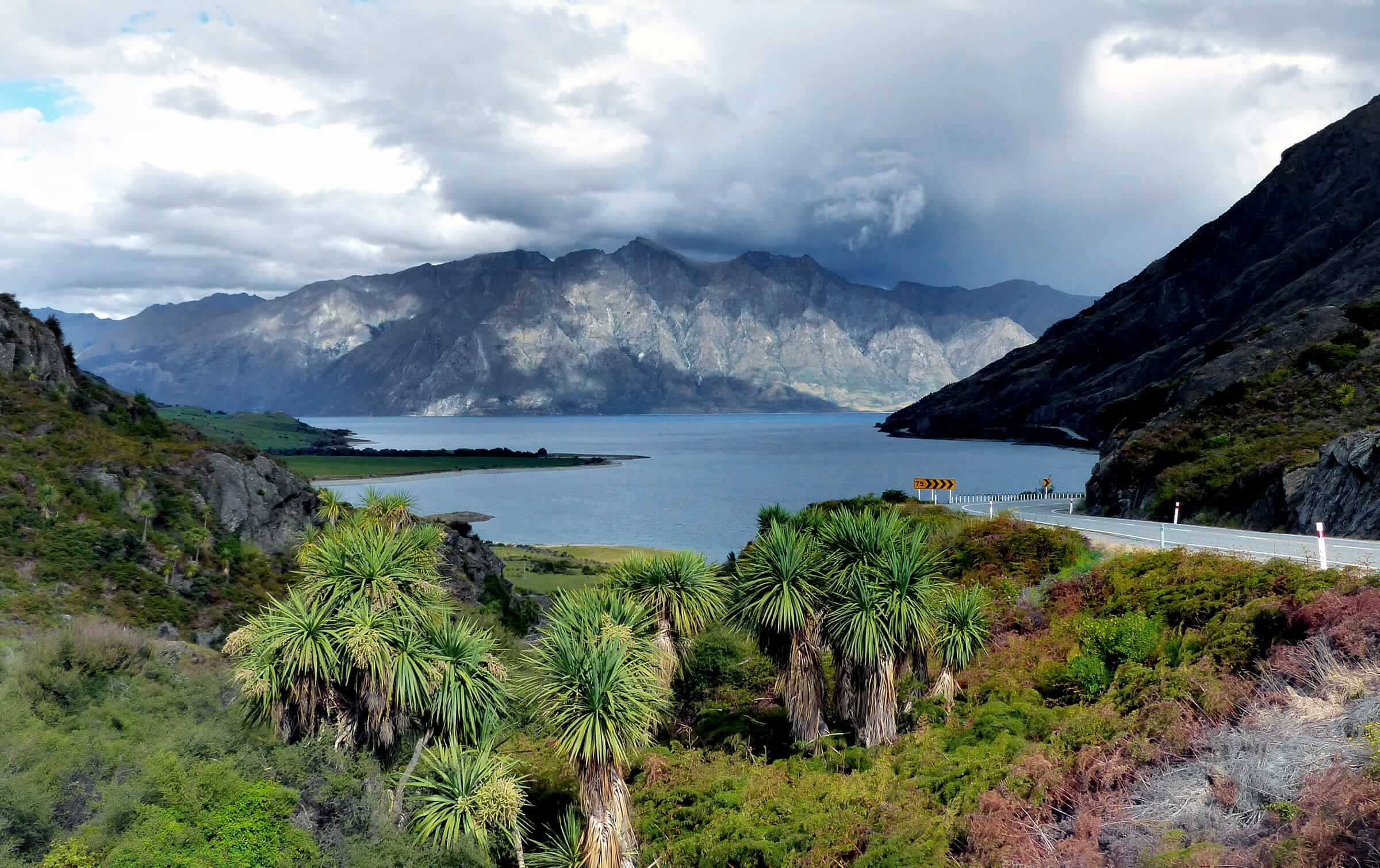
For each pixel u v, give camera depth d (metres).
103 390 68.12
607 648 14.46
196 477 57.25
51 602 36.75
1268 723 11.27
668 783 17.02
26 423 53.84
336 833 12.78
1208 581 18.06
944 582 18.48
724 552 83.12
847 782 15.02
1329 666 12.11
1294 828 8.70
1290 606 14.11
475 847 13.24
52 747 14.19
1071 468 167.88
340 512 28.00
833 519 19.16
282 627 14.46
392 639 14.66
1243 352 81.25
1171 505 42.34
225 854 11.62
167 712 18.66
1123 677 15.00
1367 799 8.38
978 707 16.83
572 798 16.22
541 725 16.25
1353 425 45.44
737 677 22.34
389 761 15.14
